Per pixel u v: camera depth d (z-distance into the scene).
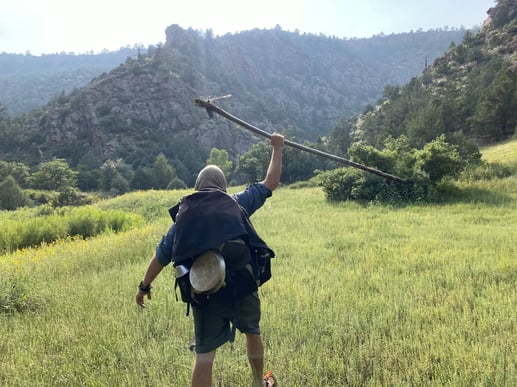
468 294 6.00
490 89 58.06
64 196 63.72
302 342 4.62
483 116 55.94
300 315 5.25
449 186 20.31
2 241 17.33
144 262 9.54
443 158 19.94
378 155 21.05
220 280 2.93
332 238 11.48
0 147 142.00
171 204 30.00
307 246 10.45
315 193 28.92
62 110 153.75
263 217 17.19
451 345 4.25
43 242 17.09
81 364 4.21
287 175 65.56
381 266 7.95
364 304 5.61
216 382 3.86
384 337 4.49
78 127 149.62
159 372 4.00
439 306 5.57
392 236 11.59
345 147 91.38
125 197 37.69
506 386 3.51
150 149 140.12
